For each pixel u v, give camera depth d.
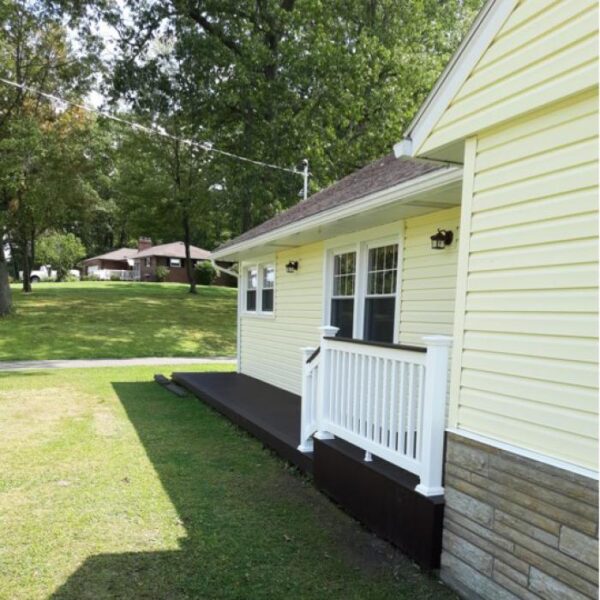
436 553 2.78
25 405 6.86
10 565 2.81
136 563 2.86
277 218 9.11
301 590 2.63
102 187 31.02
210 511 3.59
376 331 5.63
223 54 15.03
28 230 20.28
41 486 3.97
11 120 14.38
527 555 2.25
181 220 23.58
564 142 2.17
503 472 2.39
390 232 5.26
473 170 2.65
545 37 2.23
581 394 2.05
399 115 15.98
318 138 15.39
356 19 16.62
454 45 18.09
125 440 5.32
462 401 2.66
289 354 7.74
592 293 2.03
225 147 16.78
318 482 4.02
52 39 14.85
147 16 15.27
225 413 6.47
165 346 13.61
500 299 2.45
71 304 18.89
